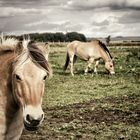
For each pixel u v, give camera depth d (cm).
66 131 901
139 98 1404
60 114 1102
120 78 2064
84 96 1464
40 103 471
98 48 2380
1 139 521
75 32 6994
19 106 506
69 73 2414
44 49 516
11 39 552
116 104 1267
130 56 3356
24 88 463
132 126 955
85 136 859
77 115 1092
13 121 526
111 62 2355
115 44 7850
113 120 1027
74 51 2442
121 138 844
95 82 1884
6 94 514
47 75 485
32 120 452
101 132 893
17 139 543
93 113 1121
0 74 520
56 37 6931
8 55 526
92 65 3058
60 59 3803
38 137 852
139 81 1909
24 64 470
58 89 1641
